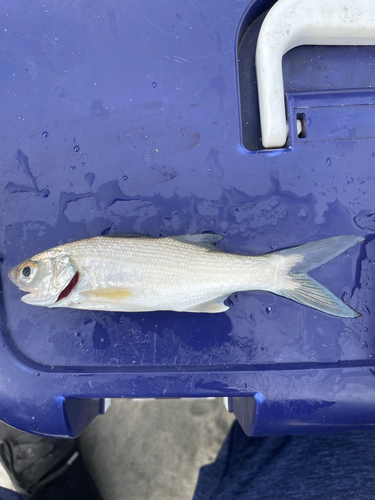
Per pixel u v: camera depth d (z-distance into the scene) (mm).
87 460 336
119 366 255
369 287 260
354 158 260
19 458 318
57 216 260
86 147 260
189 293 239
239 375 250
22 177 260
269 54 249
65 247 238
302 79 276
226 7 260
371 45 273
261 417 249
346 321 258
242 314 258
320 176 260
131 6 259
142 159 260
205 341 257
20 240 260
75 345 256
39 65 260
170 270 237
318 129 259
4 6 260
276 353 257
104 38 260
